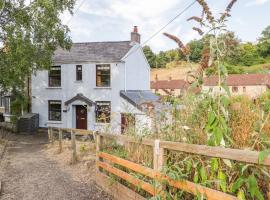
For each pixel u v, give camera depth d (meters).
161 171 4.67
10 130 27.67
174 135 5.16
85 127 27.08
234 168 3.70
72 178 8.95
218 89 3.61
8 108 32.59
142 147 6.16
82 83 27.20
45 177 9.30
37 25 17.73
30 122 27.23
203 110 4.42
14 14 17.88
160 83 54.16
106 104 26.64
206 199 3.79
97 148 7.99
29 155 14.20
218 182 3.62
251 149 3.51
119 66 26.28
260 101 4.45
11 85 19.59
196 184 3.95
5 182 8.75
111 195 6.93
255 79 48.62
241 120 4.06
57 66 28.09
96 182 7.94
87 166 9.96
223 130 3.49
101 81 26.95
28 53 17.58
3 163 11.69
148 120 6.42
